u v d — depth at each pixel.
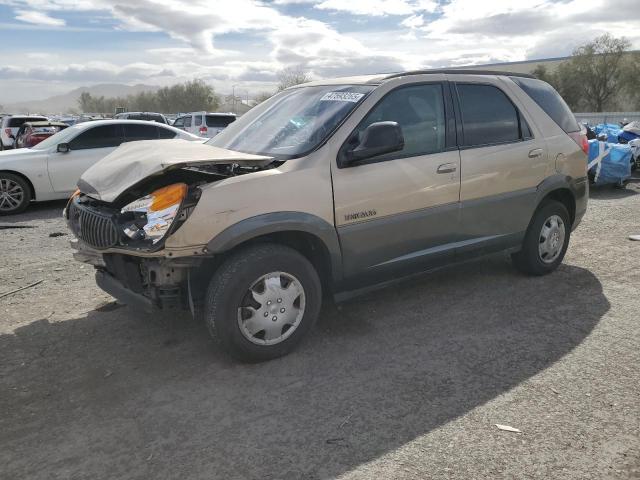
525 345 3.92
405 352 3.84
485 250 4.77
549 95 5.34
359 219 3.88
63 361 3.80
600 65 55.00
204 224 3.31
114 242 3.46
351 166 3.84
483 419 3.01
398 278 4.30
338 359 3.75
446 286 5.16
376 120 4.02
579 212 5.51
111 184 3.63
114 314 4.62
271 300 3.62
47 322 4.48
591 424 2.95
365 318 4.45
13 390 3.42
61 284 5.44
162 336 4.16
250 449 2.79
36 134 14.34
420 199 4.18
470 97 4.59
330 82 4.55
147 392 3.37
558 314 4.46
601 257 6.10
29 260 6.34
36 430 3.00
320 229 3.70
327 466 2.65
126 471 2.65
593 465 2.62
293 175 3.61
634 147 12.80
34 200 9.70
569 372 3.52
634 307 4.59
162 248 3.28
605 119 34.03
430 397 3.25
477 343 3.96
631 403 3.14
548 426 2.94
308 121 4.09
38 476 2.62
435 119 4.33
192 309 3.58
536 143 4.97
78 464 2.71
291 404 3.20
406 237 4.16
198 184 3.42
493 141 4.67
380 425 2.98
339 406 3.17
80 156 9.92
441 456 2.71
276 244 3.66
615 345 3.89
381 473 2.59
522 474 2.57
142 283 3.61
